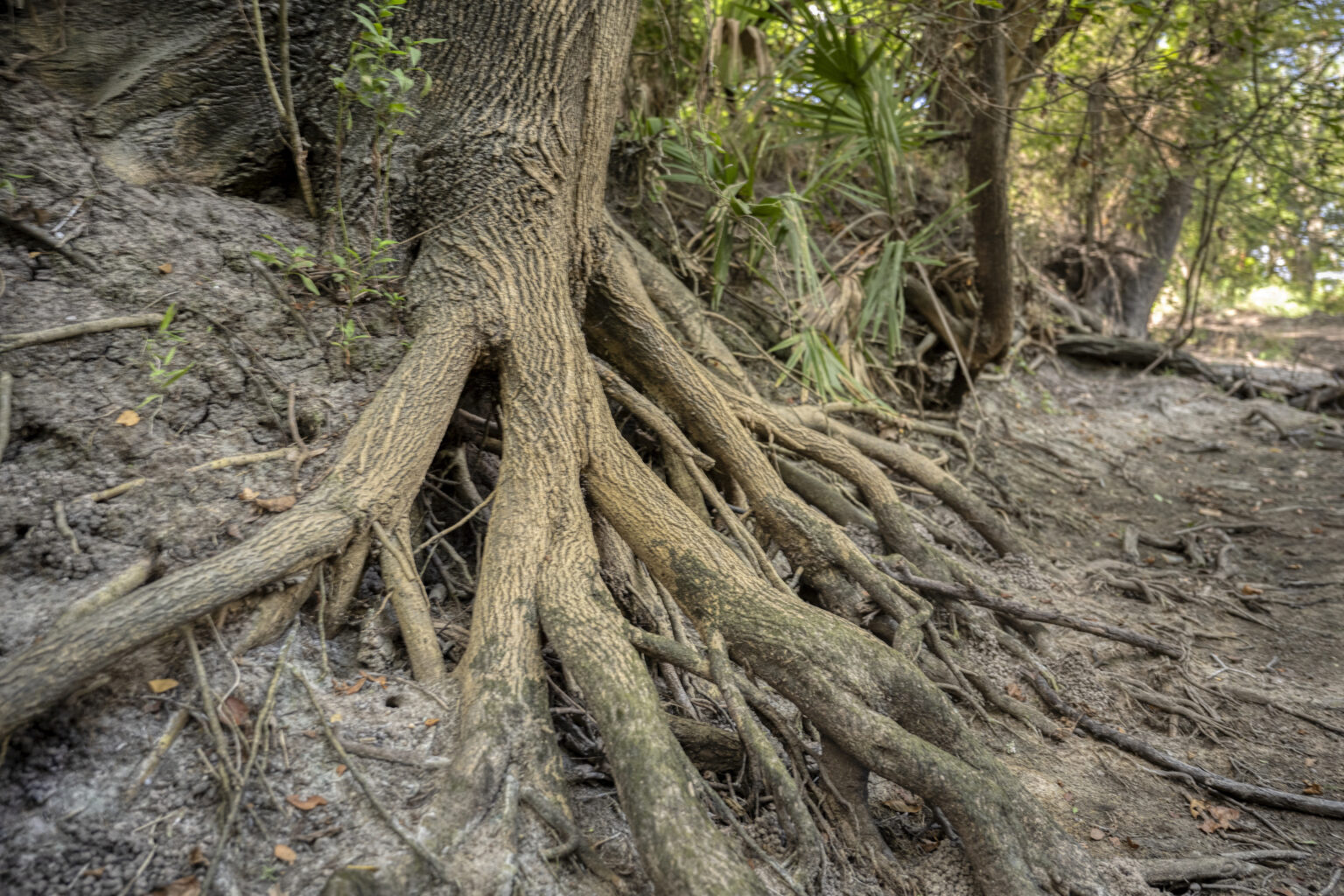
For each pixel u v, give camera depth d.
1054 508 6.26
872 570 3.54
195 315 3.15
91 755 2.17
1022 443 7.20
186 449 2.84
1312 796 3.22
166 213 3.40
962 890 2.57
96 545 2.53
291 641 2.59
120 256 3.16
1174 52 5.57
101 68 3.66
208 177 3.67
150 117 3.60
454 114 3.61
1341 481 7.04
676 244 5.51
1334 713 3.87
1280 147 7.40
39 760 2.11
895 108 5.95
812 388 5.40
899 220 6.39
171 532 2.62
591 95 3.72
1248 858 2.89
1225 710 3.85
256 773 2.23
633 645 2.75
